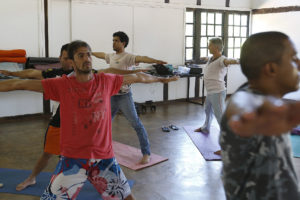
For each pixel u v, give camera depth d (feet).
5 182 10.39
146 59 11.52
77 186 6.39
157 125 18.33
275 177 3.49
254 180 3.55
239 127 2.50
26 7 19.02
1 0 18.25
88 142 6.36
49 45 20.02
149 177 11.12
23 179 10.65
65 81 6.51
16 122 18.54
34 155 13.14
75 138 6.36
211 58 14.37
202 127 16.79
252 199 3.57
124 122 18.76
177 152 13.76
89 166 6.42
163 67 22.91
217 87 13.93
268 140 3.44
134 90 23.71
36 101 19.98
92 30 21.33
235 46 28.96
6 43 18.67
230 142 3.59
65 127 6.45
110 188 6.70
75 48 6.40
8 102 19.07
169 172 11.58
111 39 22.12
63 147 6.46
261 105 2.62
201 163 12.53
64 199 6.34
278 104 2.58
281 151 3.51
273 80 3.38
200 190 10.19
